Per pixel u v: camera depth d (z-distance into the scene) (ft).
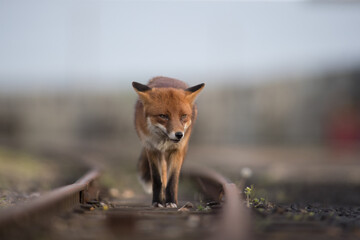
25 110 294.25
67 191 27.89
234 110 224.53
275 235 20.70
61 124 272.10
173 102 33.83
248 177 63.21
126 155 110.52
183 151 35.78
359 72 183.21
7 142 177.99
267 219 23.86
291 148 171.12
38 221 22.21
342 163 99.66
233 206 24.58
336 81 191.62
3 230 19.31
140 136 36.19
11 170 69.46
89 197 33.83
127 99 239.71
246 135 216.13
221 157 114.73
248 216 24.44
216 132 213.87
